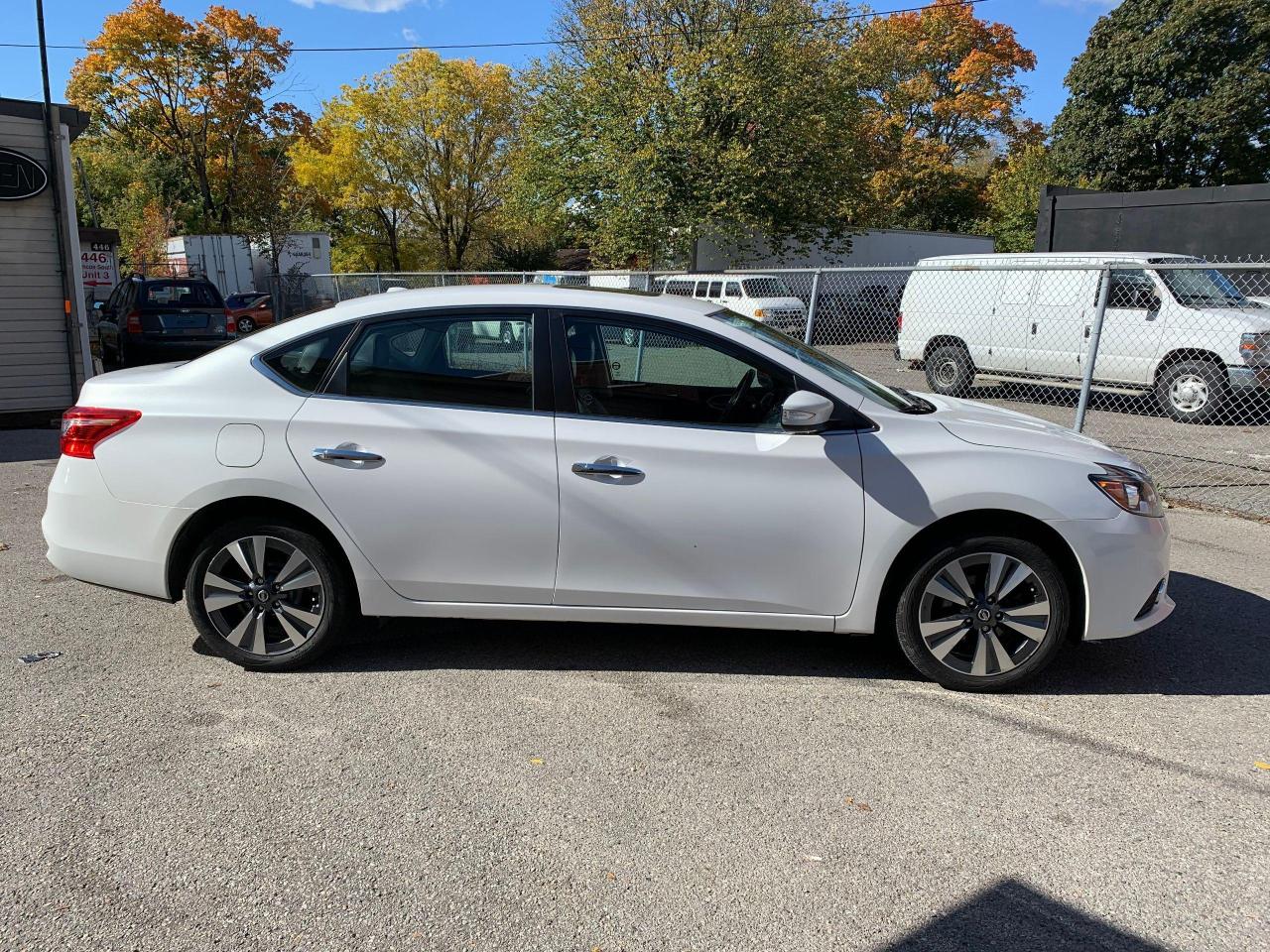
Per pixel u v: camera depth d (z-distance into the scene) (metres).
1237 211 20.03
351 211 46.09
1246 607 4.98
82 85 41.81
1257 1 35.16
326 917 2.46
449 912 2.48
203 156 43.47
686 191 26.41
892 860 2.73
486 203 45.50
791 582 3.78
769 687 3.92
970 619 3.78
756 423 3.79
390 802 3.02
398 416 3.80
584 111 28.67
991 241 36.97
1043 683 3.99
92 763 3.24
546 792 3.08
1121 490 3.71
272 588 3.94
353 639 4.43
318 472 3.78
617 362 3.83
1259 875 2.67
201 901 2.52
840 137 30.03
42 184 10.28
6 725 3.52
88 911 2.47
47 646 4.30
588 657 4.23
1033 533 3.76
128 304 15.23
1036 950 2.36
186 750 3.35
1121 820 2.95
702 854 2.75
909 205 49.25
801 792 3.10
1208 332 11.02
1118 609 3.73
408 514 3.79
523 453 3.75
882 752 3.38
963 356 13.25
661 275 11.59
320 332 3.93
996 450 3.71
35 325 10.59
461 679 3.98
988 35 50.06
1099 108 39.06
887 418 3.79
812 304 9.32
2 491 7.41
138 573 3.96
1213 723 3.63
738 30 26.42
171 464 3.85
